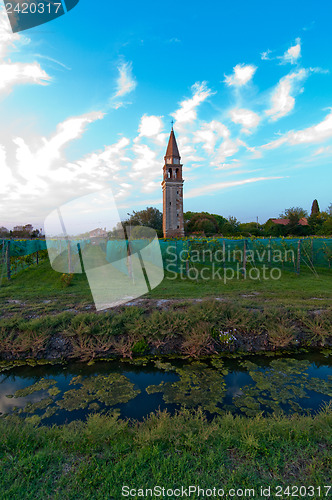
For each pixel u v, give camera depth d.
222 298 7.91
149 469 2.18
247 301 7.43
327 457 2.30
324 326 6.11
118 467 2.18
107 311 6.16
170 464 2.23
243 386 4.44
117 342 5.61
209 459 2.27
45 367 5.12
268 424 2.88
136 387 4.42
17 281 9.95
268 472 2.17
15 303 7.50
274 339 5.79
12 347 5.36
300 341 6.02
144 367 5.12
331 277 11.27
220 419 3.09
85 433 2.68
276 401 3.99
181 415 3.29
